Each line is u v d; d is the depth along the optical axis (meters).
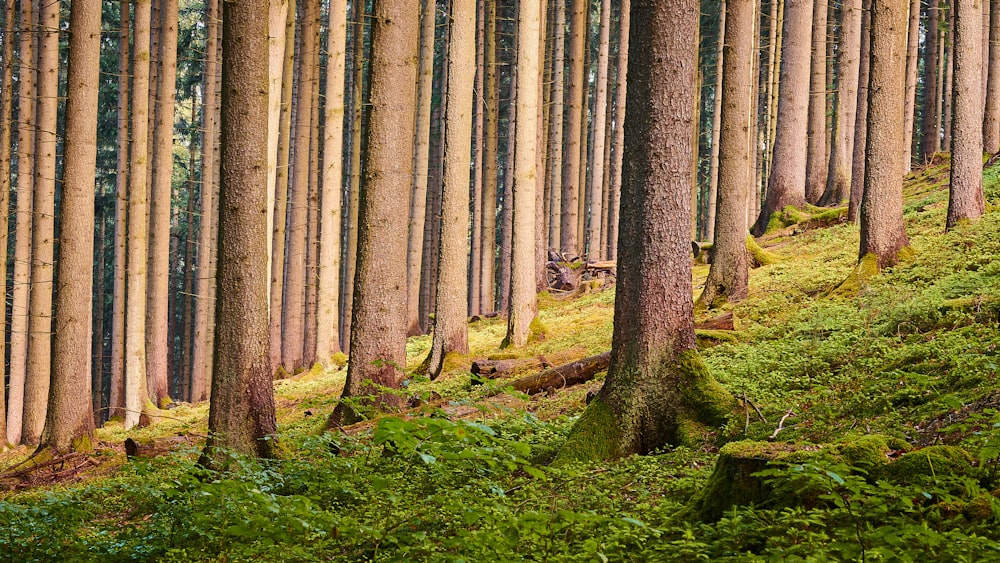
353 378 13.08
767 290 16.86
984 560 3.82
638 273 9.09
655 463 7.89
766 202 24.81
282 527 5.56
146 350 30.52
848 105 29.08
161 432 19.31
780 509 4.97
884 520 4.25
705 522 5.50
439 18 45.00
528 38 19.44
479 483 7.60
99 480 13.90
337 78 23.48
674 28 8.94
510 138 31.98
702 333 13.88
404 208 13.37
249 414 10.54
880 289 13.88
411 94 13.43
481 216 38.72
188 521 7.39
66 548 7.40
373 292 13.10
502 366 15.58
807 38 24.41
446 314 18.66
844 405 8.50
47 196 21.22
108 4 45.66
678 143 9.02
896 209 15.39
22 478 16.12
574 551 5.36
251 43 10.63
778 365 11.35
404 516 6.52
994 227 15.66
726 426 8.38
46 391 21.31
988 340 9.29
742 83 16.33
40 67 21.58
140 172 22.56
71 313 17.12
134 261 22.55
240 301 10.59
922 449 5.12
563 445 8.91
